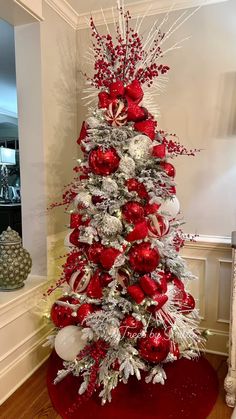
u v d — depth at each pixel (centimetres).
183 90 209
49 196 204
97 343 147
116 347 148
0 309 162
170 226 160
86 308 152
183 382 178
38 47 189
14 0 166
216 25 198
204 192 213
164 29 209
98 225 149
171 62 210
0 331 165
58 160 212
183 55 207
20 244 183
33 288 187
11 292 180
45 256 204
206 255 213
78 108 233
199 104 207
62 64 213
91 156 150
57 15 205
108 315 145
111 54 161
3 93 475
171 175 157
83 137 165
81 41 228
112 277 151
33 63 192
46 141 198
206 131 208
